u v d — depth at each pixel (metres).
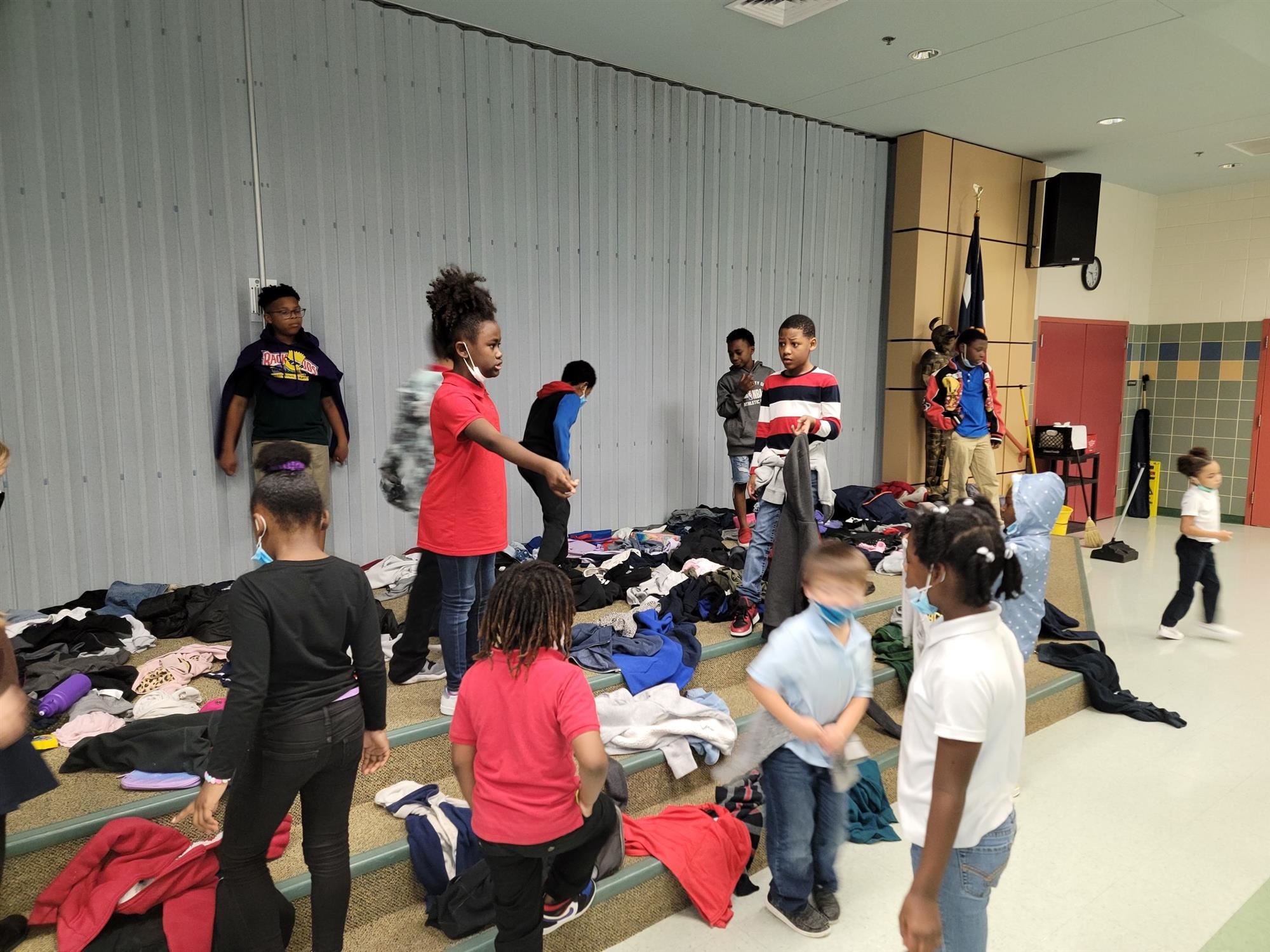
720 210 5.92
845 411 6.96
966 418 6.34
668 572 4.38
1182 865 2.85
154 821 2.24
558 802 1.84
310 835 1.89
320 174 4.19
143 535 3.88
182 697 2.85
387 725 2.74
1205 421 9.29
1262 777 3.47
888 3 4.27
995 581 1.52
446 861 2.36
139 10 3.66
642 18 4.46
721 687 3.61
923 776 1.57
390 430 4.55
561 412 3.81
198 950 1.93
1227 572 6.87
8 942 1.97
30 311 3.53
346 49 4.21
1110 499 9.48
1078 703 4.21
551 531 3.95
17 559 3.58
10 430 3.53
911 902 1.48
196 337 3.94
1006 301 7.53
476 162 4.71
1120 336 9.25
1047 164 7.74
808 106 6.05
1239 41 4.88
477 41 4.64
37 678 2.81
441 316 2.61
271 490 1.77
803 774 2.35
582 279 5.25
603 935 2.42
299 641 1.72
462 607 2.75
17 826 2.13
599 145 5.23
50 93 3.49
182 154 3.82
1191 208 9.18
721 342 6.06
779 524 3.47
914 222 6.79
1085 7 4.33
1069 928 2.53
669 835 2.65
